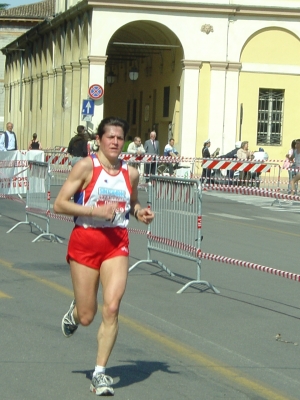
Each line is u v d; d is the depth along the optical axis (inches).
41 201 577.0
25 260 479.8
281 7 1427.2
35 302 365.1
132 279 431.8
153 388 247.1
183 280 434.9
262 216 825.5
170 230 432.5
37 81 2017.7
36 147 1469.0
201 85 1438.2
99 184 240.4
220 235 639.8
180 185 419.5
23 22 3006.9
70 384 247.3
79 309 243.0
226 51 1433.3
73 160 917.8
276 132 1476.4
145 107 1750.7
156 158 1144.8
